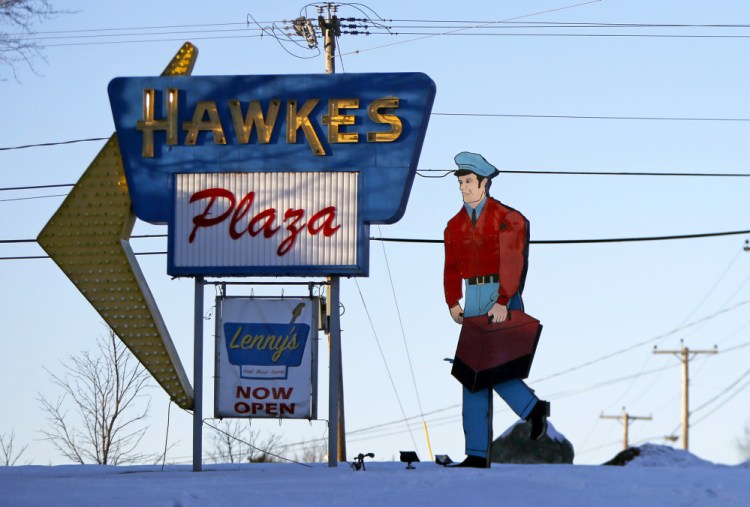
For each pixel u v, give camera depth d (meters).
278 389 24.34
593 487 18.48
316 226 24.38
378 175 24.36
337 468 24.22
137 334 25.08
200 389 24.61
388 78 24.52
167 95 25.12
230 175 24.78
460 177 24.42
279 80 24.86
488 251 24.06
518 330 23.81
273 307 24.55
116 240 25.27
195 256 24.70
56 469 26.27
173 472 24.42
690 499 17.38
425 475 20.27
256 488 18.77
